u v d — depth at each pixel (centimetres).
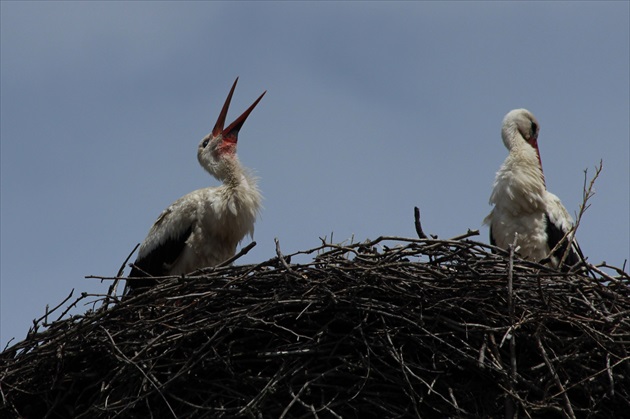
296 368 1291
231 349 1323
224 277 1368
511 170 1691
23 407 1397
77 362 1376
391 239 1338
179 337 1317
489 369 1253
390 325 1312
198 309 1348
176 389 1314
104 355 1352
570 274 1331
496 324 1292
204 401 1292
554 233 1675
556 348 1288
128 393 1314
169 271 1695
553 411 1260
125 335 1347
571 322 1277
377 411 1292
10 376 1372
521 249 1675
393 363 1298
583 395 1292
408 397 1287
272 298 1323
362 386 1259
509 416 1235
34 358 1370
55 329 1390
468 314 1301
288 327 1330
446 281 1305
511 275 1269
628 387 1278
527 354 1291
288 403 1298
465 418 1252
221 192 1698
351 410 1301
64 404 1372
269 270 1336
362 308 1294
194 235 1680
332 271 1321
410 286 1310
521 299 1295
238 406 1289
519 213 1680
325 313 1326
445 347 1289
